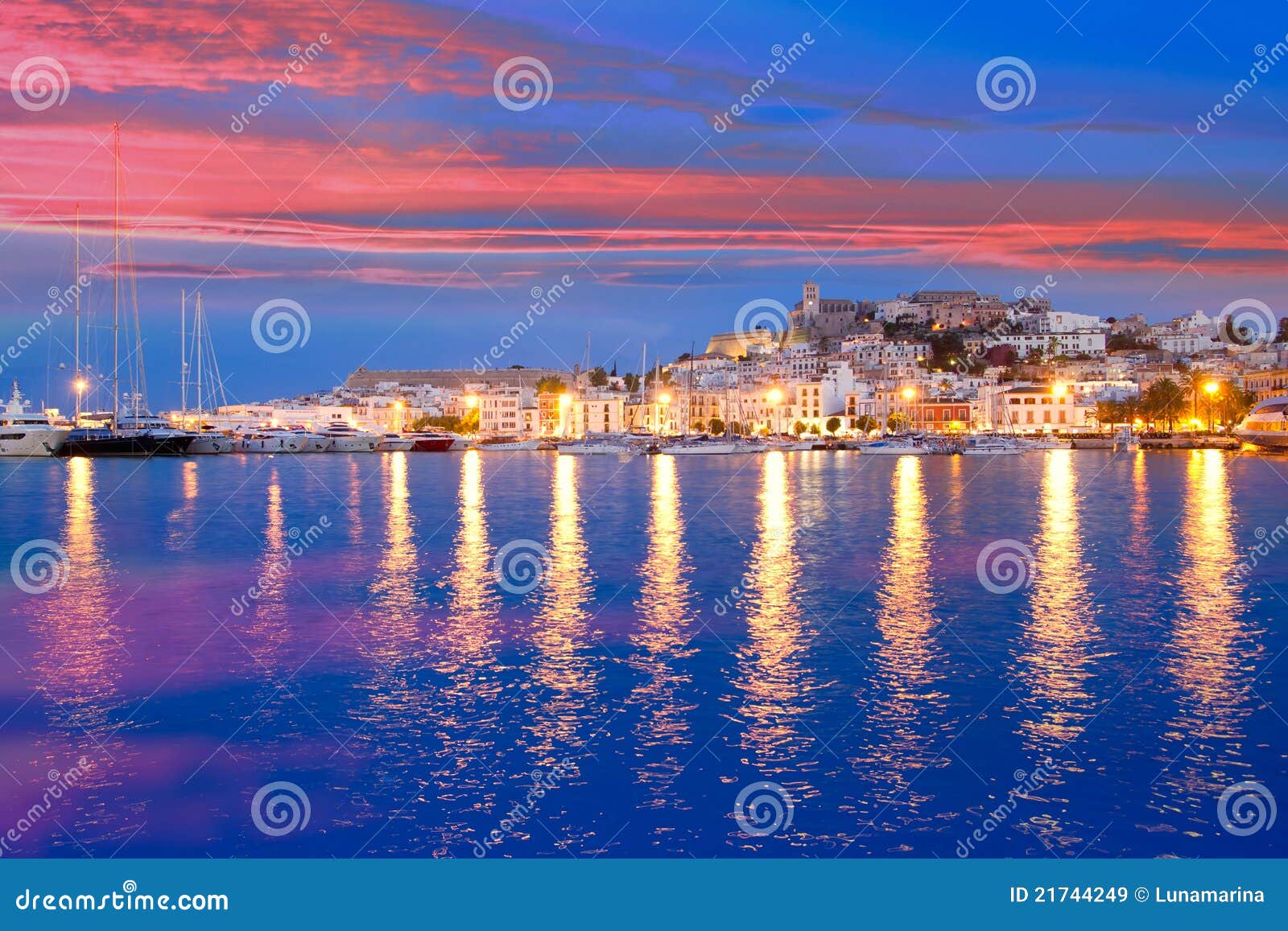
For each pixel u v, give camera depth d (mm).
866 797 22062
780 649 33000
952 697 28031
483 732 25594
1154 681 29406
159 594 43250
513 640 34500
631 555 54031
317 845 20391
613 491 104188
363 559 52938
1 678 30516
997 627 36031
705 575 47219
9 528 68438
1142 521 70312
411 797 22219
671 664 31375
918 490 103688
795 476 133250
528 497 95562
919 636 34781
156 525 70500
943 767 23438
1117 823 20938
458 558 53094
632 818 21234
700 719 26438
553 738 25188
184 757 24266
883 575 47250
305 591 43531
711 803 21781
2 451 175125
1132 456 190750
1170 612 38469
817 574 47562
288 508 84125
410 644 34094
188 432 194750
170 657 32688
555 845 20328
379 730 25844
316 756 24203
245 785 22766
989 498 92062
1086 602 40375
